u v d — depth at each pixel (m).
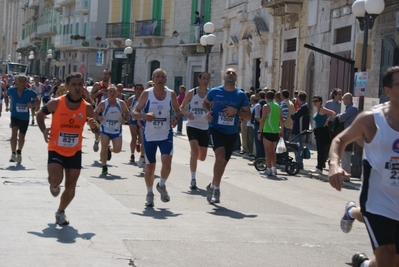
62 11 76.31
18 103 16.70
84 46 67.44
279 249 8.97
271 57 34.34
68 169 9.66
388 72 5.97
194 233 9.62
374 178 5.98
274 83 34.28
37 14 93.50
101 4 67.31
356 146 18.27
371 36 24.72
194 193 13.74
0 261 7.60
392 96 5.92
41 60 90.56
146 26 52.44
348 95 17.55
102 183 14.27
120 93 21.64
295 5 31.23
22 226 9.50
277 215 11.77
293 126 20.34
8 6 126.62
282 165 20.59
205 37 28.31
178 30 49.88
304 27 30.97
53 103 9.60
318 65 29.38
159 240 9.04
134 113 11.59
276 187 15.98
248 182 16.58
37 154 19.17
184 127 38.00
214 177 12.59
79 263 7.69
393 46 22.83
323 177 18.22
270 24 34.53
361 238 10.11
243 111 12.52
